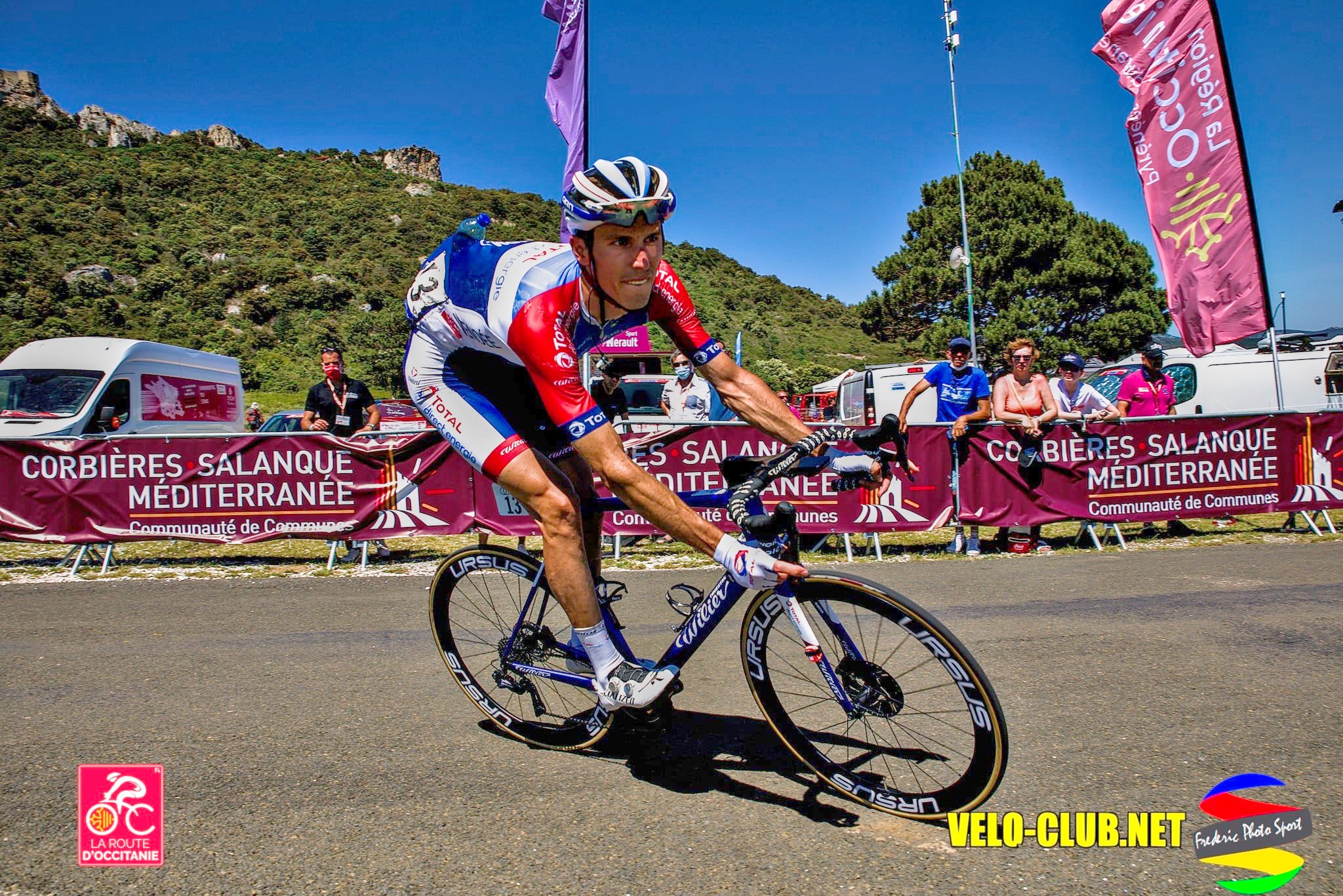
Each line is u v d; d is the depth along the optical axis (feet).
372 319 174.19
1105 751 7.33
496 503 17.43
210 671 10.03
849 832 6.02
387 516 17.39
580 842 5.89
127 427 31.40
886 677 6.11
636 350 34.35
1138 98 22.48
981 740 5.72
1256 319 21.52
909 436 17.72
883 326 104.68
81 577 16.24
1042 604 12.81
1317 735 7.59
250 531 17.38
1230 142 21.31
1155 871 5.42
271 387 141.28
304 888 5.31
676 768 7.20
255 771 7.13
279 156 313.12
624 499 6.28
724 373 7.84
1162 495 18.34
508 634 8.08
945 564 16.62
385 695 9.16
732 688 9.33
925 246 100.27
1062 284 88.22
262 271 196.65
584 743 7.43
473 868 5.54
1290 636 10.72
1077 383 19.11
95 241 200.13
